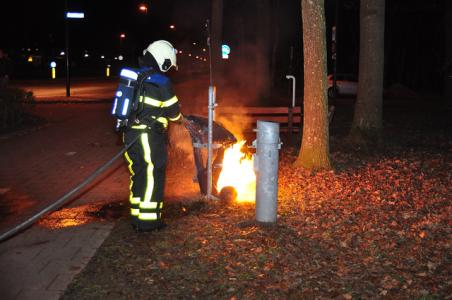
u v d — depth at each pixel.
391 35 43.75
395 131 15.71
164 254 5.54
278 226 6.32
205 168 7.58
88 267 5.25
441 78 43.03
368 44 12.75
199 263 5.31
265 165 6.24
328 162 9.60
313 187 8.27
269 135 6.20
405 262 5.30
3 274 5.08
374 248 5.61
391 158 10.79
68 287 4.81
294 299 4.60
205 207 7.16
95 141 13.23
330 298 4.61
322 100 9.46
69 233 6.23
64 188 8.48
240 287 4.81
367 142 12.73
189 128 7.50
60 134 14.42
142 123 5.95
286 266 5.24
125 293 4.72
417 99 32.09
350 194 7.85
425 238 5.89
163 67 6.12
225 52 17.02
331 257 5.44
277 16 36.91
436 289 4.71
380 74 12.86
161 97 5.96
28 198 7.88
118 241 5.93
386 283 4.85
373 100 12.84
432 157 10.89
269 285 4.85
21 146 12.43
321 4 9.13
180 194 7.95
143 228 6.12
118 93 5.95
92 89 35.31
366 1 12.73
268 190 6.29
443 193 7.82
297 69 46.81
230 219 6.62
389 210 6.99
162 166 6.11
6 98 14.84
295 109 14.67
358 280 4.93
